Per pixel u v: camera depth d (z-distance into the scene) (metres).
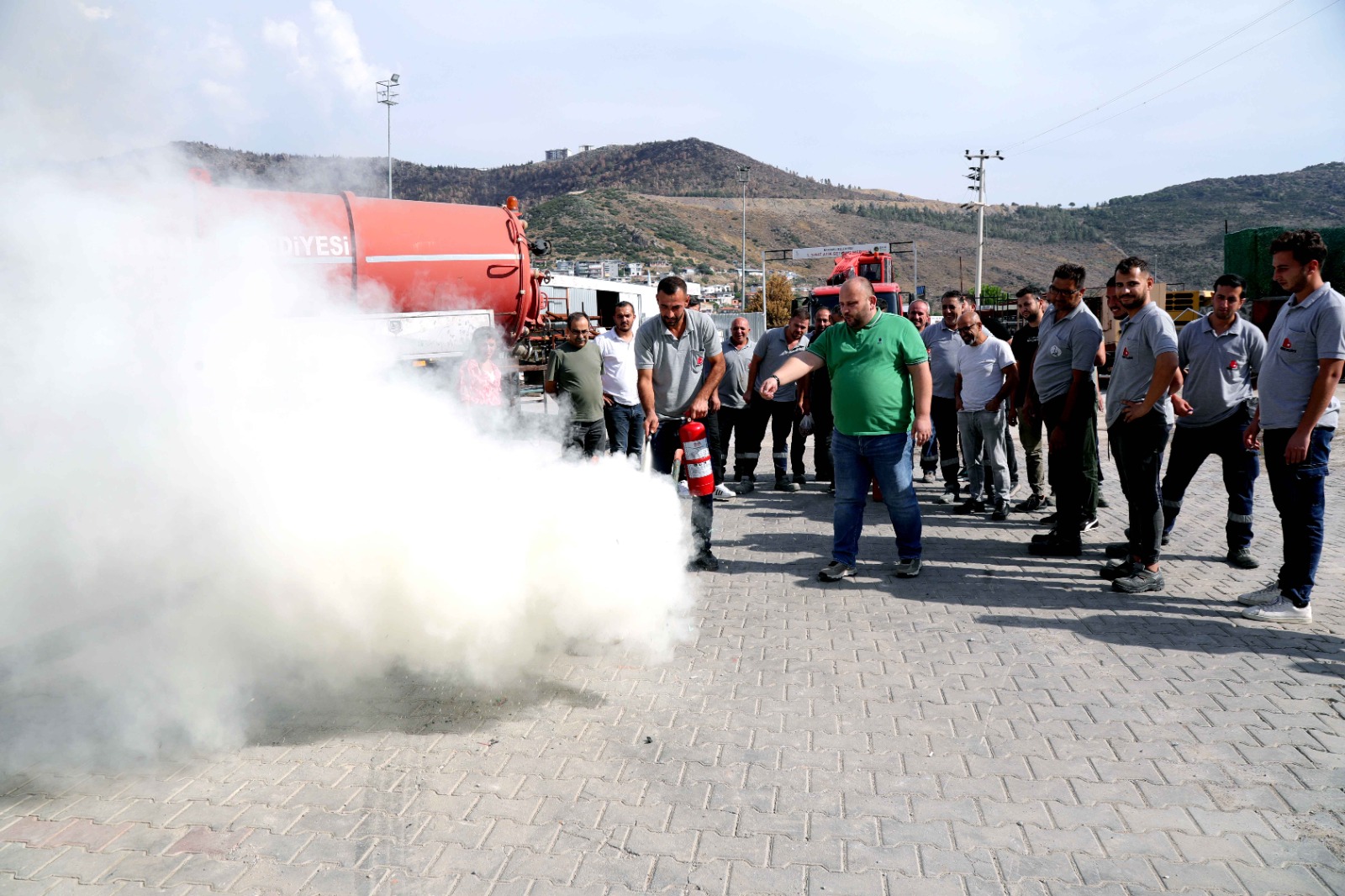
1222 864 2.66
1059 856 2.72
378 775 3.26
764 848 2.79
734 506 8.56
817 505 8.58
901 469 5.80
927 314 8.73
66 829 2.91
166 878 2.64
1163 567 6.06
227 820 2.96
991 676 4.17
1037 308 8.33
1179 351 6.01
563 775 3.26
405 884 2.61
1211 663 4.27
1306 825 2.86
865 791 3.13
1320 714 3.68
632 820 2.95
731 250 186.50
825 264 184.50
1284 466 4.80
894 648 4.57
